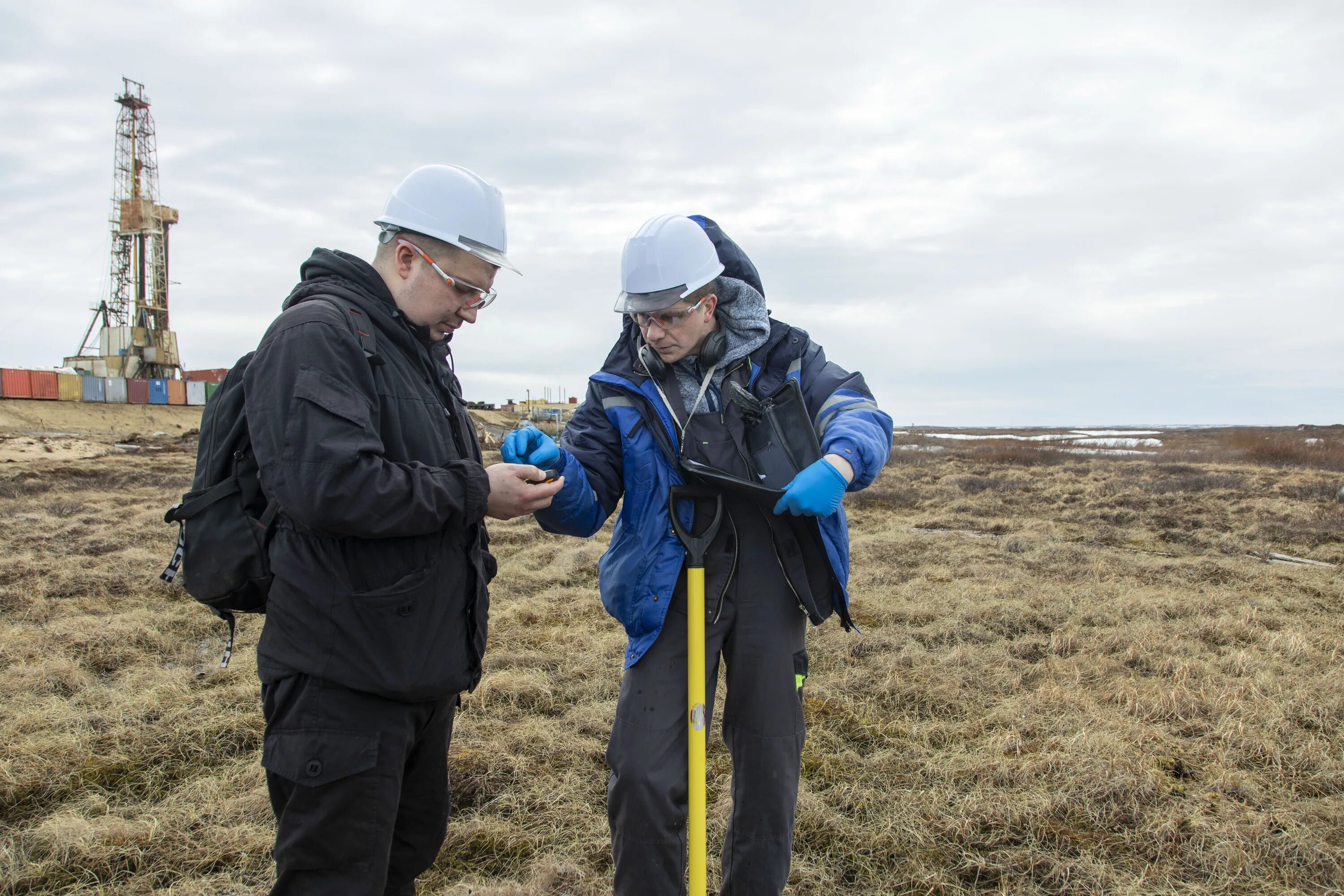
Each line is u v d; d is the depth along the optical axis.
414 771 1.55
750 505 1.67
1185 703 3.17
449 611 1.39
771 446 1.66
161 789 2.57
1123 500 10.45
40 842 2.18
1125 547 7.23
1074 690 3.39
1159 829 2.29
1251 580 5.62
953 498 10.92
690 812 1.56
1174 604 4.80
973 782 2.60
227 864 2.15
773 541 1.67
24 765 2.63
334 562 1.26
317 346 1.23
